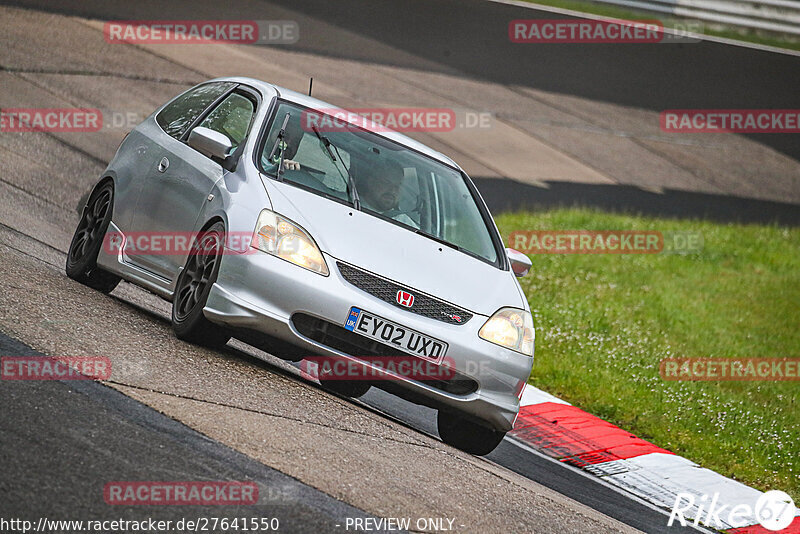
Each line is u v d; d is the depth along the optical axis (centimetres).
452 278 2317
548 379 3641
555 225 6025
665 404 3566
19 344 1872
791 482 3094
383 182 2486
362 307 2166
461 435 2447
